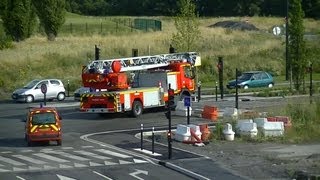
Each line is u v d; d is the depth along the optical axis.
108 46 87.75
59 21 91.75
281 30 101.50
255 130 39.19
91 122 47.81
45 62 80.25
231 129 38.91
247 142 37.88
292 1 63.16
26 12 90.00
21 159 33.06
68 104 61.31
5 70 76.62
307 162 30.78
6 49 84.00
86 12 177.25
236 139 38.69
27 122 37.44
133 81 54.41
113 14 176.12
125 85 50.81
